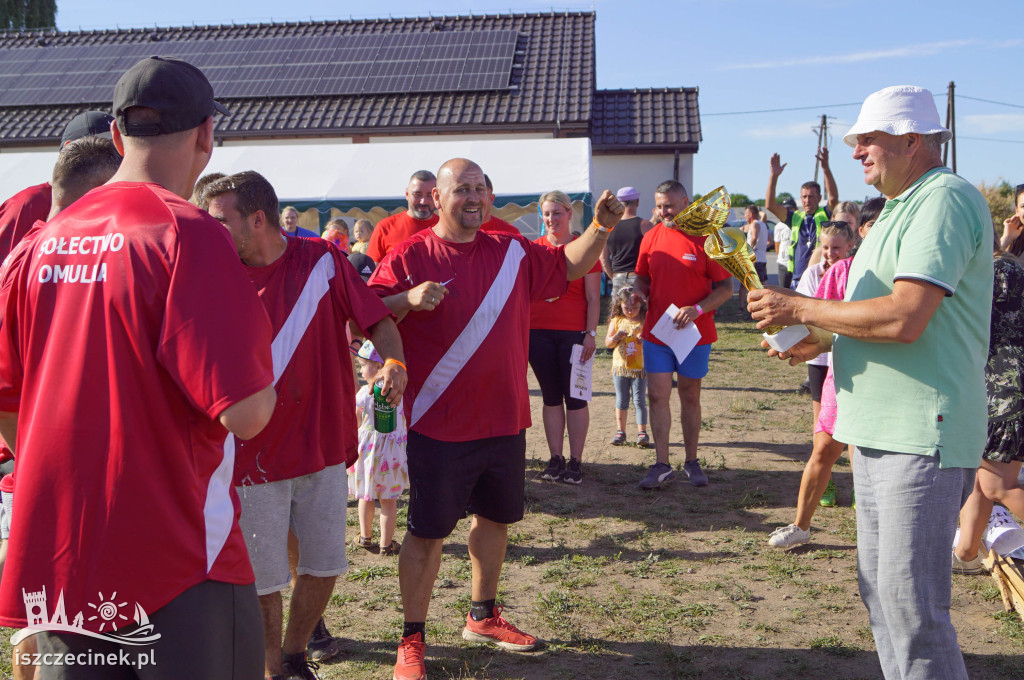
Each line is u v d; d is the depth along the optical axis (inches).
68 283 67.1
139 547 65.4
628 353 270.7
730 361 434.0
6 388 72.5
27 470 65.4
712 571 170.6
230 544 71.8
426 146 595.2
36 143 774.5
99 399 65.2
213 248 67.5
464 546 187.9
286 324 116.0
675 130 773.3
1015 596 145.0
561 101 767.7
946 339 99.9
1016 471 147.6
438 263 128.7
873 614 108.9
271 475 116.3
